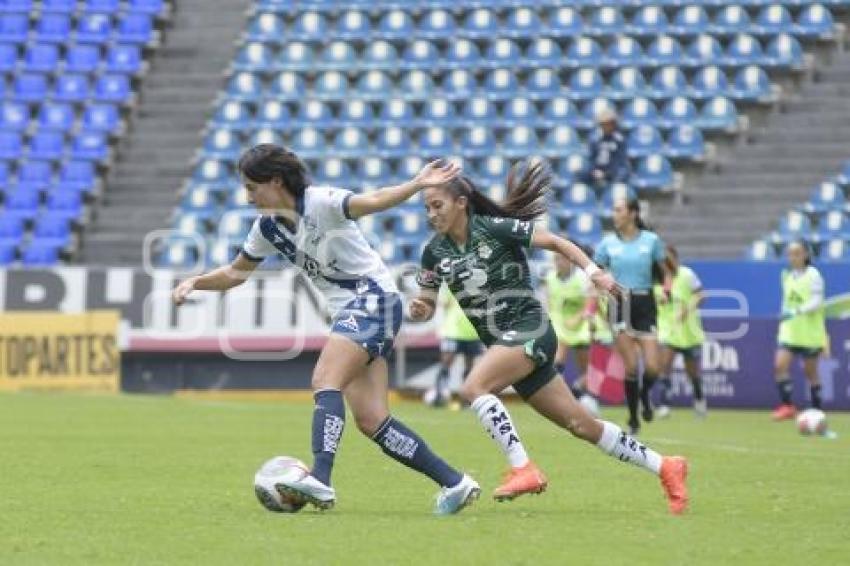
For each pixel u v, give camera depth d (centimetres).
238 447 4091
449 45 8481
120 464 3569
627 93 8062
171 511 2638
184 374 6962
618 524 2488
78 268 7019
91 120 8281
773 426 5506
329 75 8369
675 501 2634
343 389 2552
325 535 2320
